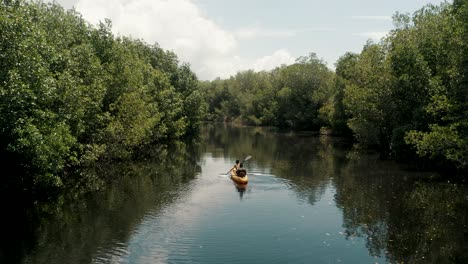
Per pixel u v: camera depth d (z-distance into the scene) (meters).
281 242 16.66
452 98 25.84
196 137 72.12
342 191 25.92
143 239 16.88
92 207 21.81
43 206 22.02
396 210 21.50
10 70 18.25
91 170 33.19
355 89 47.62
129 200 23.41
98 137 31.94
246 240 16.84
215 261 14.65
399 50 36.00
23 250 15.61
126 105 34.62
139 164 37.75
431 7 38.78
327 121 78.19
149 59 67.19
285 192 25.69
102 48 38.16
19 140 18.47
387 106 40.03
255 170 34.12
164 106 53.47
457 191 25.95
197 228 18.34
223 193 25.33
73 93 24.77
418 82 34.50
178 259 14.82
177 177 30.91
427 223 19.20
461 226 18.75
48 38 27.03
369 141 47.41
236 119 126.06
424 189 26.50
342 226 18.78
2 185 21.89
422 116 33.72
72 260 14.66
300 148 52.66
